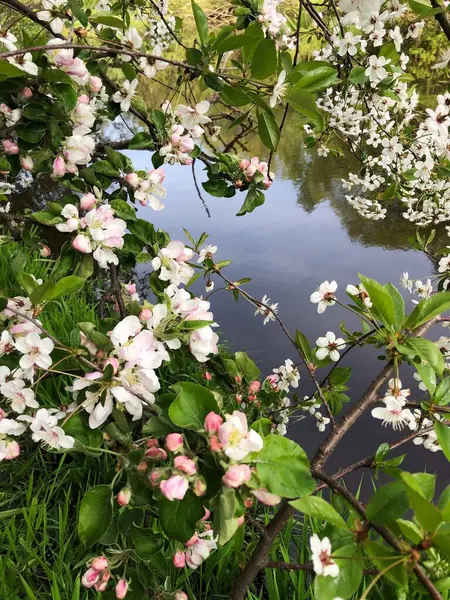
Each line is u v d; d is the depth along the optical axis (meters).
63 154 1.52
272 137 1.49
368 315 1.27
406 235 5.84
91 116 1.53
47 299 1.21
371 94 2.77
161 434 1.10
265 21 1.63
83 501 1.15
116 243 1.37
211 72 1.47
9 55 1.17
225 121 6.39
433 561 0.87
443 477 3.03
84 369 1.18
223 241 5.85
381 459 1.23
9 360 1.26
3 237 1.99
